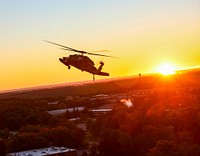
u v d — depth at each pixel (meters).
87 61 94.06
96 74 96.62
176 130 196.62
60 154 195.75
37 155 191.25
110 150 187.50
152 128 183.00
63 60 95.38
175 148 149.88
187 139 170.12
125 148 180.00
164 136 175.38
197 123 194.38
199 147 153.88
